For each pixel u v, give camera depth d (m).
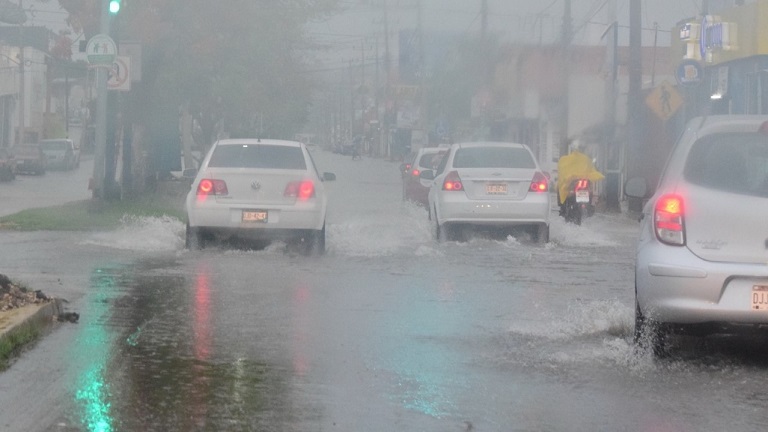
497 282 25.53
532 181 35.28
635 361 16.52
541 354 16.98
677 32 66.31
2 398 13.77
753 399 14.29
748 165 16.41
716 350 17.52
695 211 16.17
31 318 18.05
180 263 27.97
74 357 16.28
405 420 13.03
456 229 35.56
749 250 15.94
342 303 21.83
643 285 16.52
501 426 12.82
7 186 84.00
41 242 32.53
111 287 23.42
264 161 31.33
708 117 17.41
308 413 13.30
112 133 46.03
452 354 16.94
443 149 53.41
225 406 13.58
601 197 62.19
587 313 20.55
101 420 12.81
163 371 15.45
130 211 43.34
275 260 29.23
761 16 52.50
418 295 23.12
